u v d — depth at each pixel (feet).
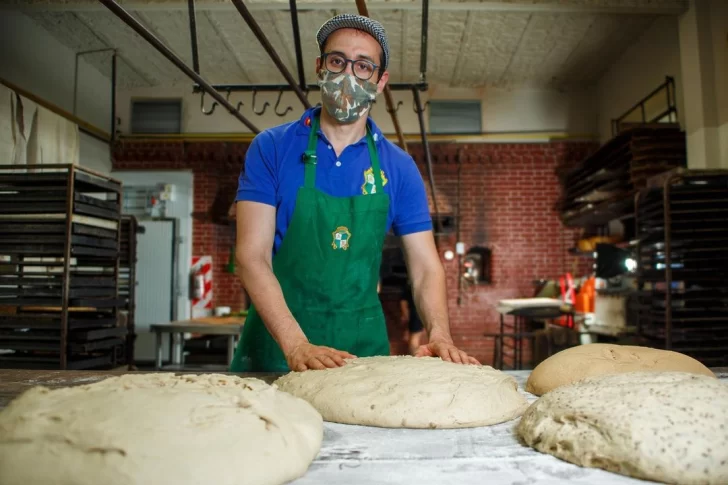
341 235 5.36
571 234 22.66
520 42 19.39
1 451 2.57
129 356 14.94
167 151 22.62
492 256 22.76
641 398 3.07
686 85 15.60
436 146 22.85
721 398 3.02
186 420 2.72
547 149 22.91
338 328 5.44
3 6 16.08
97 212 11.49
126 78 22.53
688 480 2.69
